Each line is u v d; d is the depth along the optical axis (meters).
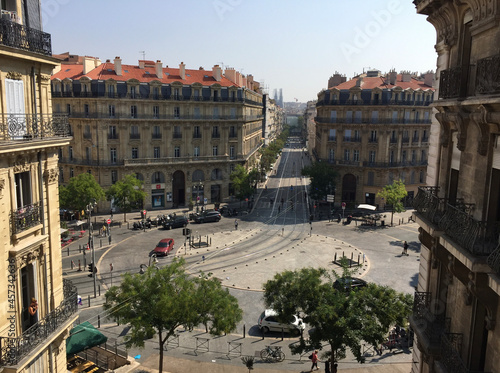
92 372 23.16
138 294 21.06
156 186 68.94
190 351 26.28
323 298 20.80
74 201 53.72
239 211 69.06
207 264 42.09
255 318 30.81
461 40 13.14
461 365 11.78
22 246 14.34
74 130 64.75
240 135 76.81
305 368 24.52
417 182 74.12
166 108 67.38
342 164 72.81
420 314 14.91
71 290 18.31
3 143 12.95
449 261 12.42
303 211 69.56
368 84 73.19
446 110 13.64
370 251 47.19
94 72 65.38
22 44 14.17
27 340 14.27
